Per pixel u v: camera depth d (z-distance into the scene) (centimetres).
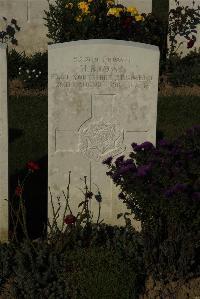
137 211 245
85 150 274
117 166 248
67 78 266
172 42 509
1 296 241
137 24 468
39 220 297
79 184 277
